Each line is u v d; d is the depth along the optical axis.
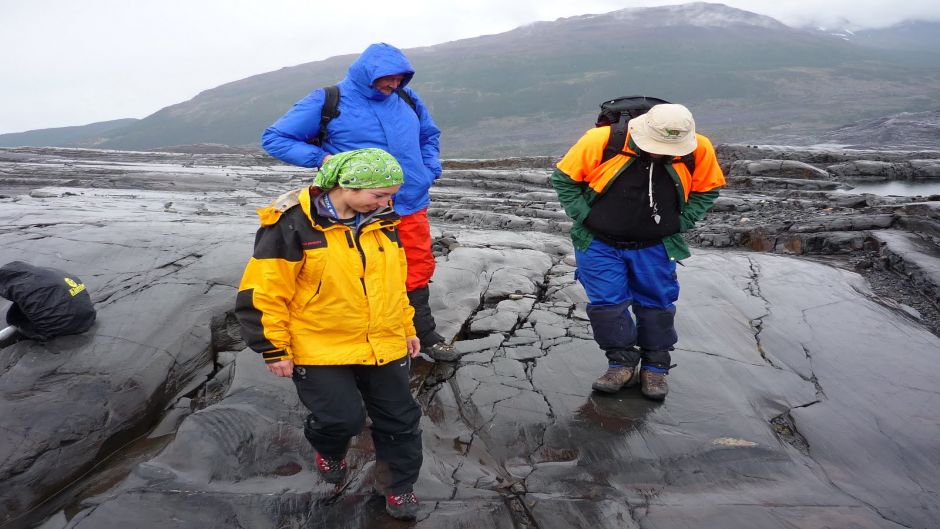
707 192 3.63
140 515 2.72
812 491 3.03
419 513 2.80
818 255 6.95
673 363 4.30
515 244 7.30
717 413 3.71
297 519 2.76
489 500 2.94
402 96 3.98
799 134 35.56
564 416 3.70
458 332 4.83
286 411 3.59
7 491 2.95
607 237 3.73
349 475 3.07
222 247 5.98
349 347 2.57
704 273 5.98
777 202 9.85
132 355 4.10
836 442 3.44
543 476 3.17
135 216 7.71
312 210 2.41
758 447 3.37
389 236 2.62
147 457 3.33
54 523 2.80
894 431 3.53
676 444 3.42
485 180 14.05
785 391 3.97
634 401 3.86
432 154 4.19
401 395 2.70
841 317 5.04
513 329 4.87
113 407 3.63
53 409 3.48
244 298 2.44
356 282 2.47
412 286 4.16
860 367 4.26
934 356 4.39
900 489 3.05
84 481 3.16
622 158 3.49
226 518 2.74
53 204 9.29
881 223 7.10
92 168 15.77
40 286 4.07
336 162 2.36
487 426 3.60
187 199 11.30
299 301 2.51
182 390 4.06
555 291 5.67
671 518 2.81
